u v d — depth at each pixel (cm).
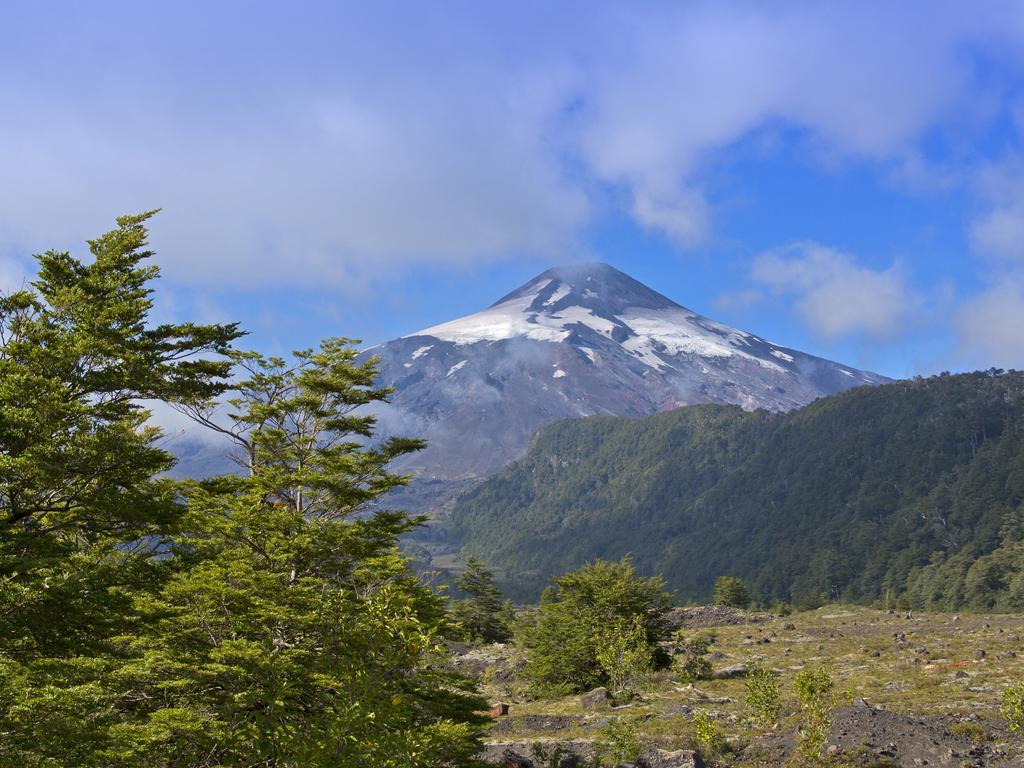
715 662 4897
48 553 1634
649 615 4759
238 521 2308
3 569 1477
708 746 2411
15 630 1498
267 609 1997
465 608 8006
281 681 1419
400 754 955
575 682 4450
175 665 1938
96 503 1750
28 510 1716
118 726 1684
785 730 2531
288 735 981
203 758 1709
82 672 1577
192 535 2297
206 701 1975
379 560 2348
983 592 16675
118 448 1738
